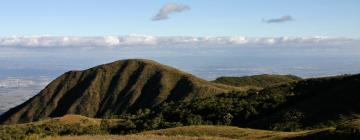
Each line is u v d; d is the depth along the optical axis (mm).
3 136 119188
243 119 118938
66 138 40250
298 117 95750
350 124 52531
